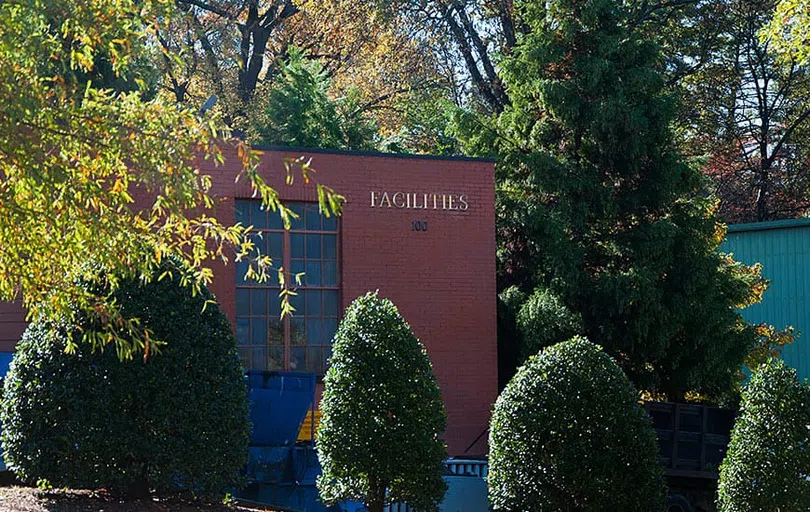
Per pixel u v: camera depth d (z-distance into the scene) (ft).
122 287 39.34
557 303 75.15
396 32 118.62
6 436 39.78
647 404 66.80
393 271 68.23
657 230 79.30
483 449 69.72
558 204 81.15
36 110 26.03
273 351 64.80
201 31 35.53
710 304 80.94
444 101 87.66
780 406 47.14
